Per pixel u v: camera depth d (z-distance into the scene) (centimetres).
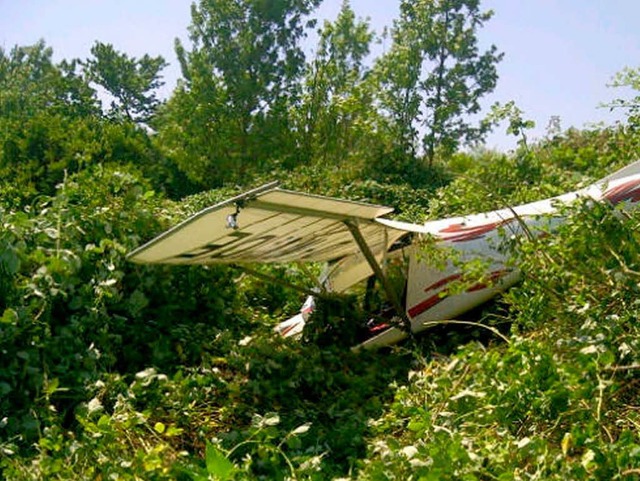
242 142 3306
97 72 5644
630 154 841
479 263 677
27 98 5266
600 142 1060
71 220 744
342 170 2355
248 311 934
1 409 552
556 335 558
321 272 979
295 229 710
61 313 676
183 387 600
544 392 449
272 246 760
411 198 1772
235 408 614
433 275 809
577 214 574
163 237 658
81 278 714
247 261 822
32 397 575
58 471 444
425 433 448
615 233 560
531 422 458
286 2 3394
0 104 5088
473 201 702
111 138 3152
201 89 3331
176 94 3428
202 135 3300
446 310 796
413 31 3272
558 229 596
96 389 580
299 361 707
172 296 807
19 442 521
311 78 3216
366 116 3034
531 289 610
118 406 522
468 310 795
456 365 529
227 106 3312
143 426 553
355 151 3023
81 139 2966
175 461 482
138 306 737
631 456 367
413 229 772
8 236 672
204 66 3350
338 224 732
